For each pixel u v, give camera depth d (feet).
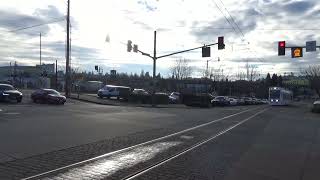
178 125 80.79
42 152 42.06
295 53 117.29
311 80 471.62
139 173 33.91
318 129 82.43
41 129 61.82
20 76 346.95
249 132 71.67
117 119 87.51
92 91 297.33
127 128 70.08
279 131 75.46
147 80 390.01
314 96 543.39
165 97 190.70
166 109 145.79
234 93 449.89
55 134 56.85
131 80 394.11
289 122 101.60
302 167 38.93
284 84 509.35
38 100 137.49
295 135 69.05
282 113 152.25
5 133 55.42
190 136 62.23
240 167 37.78
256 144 55.21
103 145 48.83
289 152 48.75
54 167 34.63
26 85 329.52
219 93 423.64
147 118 94.48
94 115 95.61
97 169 34.81
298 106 254.68
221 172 35.22
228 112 143.54
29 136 53.52
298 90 555.69
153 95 172.04
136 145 50.08
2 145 45.37
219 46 134.10
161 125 79.20
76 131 61.77
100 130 64.80
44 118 80.38
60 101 138.00
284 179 33.42
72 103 148.46
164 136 60.80
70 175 31.96
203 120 97.30
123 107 141.79
